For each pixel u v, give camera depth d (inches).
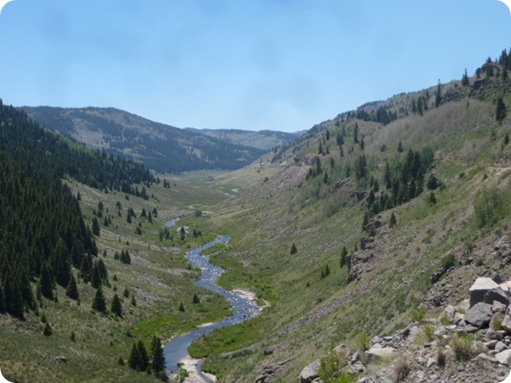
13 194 4281.5
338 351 819.4
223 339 2763.3
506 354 603.8
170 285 4089.6
